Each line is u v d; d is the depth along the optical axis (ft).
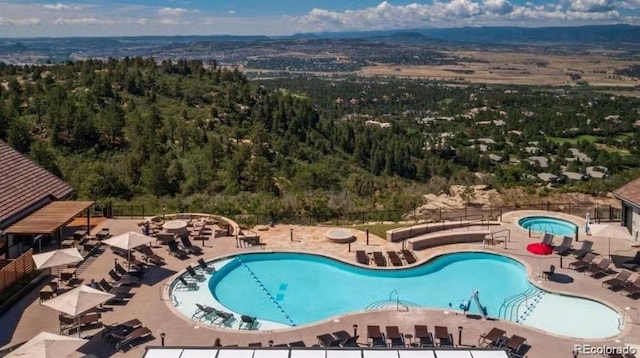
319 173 184.85
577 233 102.83
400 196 140.77
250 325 73.67
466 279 89.20
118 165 185.88
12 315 71.72
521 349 63.16
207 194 154.51
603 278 84.48
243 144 232.94
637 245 98.99
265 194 151.33
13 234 86.33
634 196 99.55
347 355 50.26
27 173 102.42
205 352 51.08
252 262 96.37
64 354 50.52
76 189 147.95
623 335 66.23
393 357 49.73
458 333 67.21
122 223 111.96
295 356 50.24
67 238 101.24
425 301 82.12
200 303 79.25
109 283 80.59
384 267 90.89
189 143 227.81
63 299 63.98
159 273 86.79
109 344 64.03
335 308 80.38
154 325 69.26
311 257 96.73
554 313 75.61
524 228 110.93
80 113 214.90
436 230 108.27
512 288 85.66
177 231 103.55
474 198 139.54
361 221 121.29
